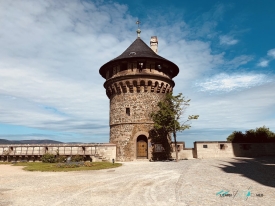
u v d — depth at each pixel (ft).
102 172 52.95
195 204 25.09
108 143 88.38
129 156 83.82
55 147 88.89
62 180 42.39
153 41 109.40
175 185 35.60
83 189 34.42
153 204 25.73
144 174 47.57
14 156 93.40
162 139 86.69
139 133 85.25
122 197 29.30
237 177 40.86
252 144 92.43
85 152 85.30
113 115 92.07
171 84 97.35
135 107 87.40
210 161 71.97
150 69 89.51
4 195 31.19
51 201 27.94
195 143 92.27
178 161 75.10
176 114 81.20
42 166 66.74
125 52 96.27
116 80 90.07
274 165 57.41
